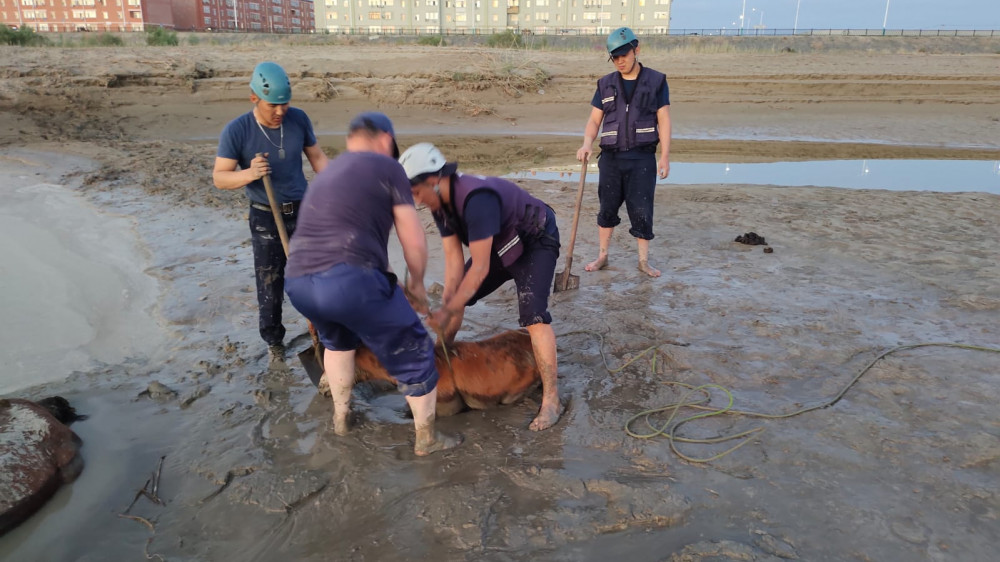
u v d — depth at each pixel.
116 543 2.82
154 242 7.02
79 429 3.64
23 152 12.13
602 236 6.31
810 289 5.64
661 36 56.00
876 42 56.25
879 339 4.59
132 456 3.42
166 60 21.94
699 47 34.00
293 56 25.31
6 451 3.08
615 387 4.05
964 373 4.05
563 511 2.91
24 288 5.66
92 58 21.72
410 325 3.11
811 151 15.43
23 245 6.76
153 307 5.36
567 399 3.93
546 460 3.30
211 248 6.85
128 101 19.55
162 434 3.61
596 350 4.58
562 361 4.44
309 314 3.04
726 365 4.27
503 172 12.06
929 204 8.90
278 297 4.38
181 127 17.91
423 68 22.41
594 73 23.09
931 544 2.65
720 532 2.74
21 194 8.89
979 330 4.71
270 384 4.15
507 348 3.94
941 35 65.75
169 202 8.71
